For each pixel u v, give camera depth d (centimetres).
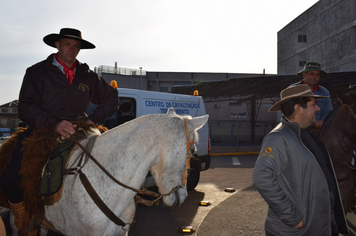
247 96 2523
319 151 229
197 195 659
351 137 299
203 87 2005
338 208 231
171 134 225
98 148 235
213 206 573
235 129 2356
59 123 229
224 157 1486
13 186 229
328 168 229
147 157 227
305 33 3191
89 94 275
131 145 229
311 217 204
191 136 232
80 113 269
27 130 256
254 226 451
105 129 274
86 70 266
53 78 248
